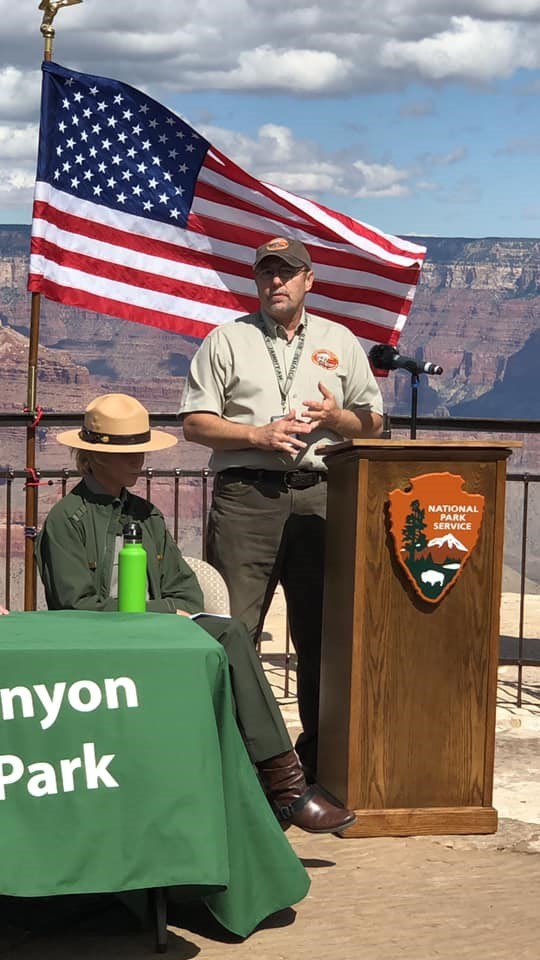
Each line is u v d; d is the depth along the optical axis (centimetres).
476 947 336
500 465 425
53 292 591
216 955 330
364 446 413
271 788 384
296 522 475
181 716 318
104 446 413
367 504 420
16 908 352
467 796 432
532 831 434
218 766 321
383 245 623
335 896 372
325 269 626
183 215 605
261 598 478
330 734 448
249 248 614
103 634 337
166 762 314
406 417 627
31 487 576
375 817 424
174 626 350
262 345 475
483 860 404
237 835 337
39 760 309
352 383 487
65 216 595
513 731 571
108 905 359
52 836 306
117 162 601
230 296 614
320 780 460
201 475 617
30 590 573
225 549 475
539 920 354
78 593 403
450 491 420
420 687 427
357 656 423
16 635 334
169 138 601
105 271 602
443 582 422
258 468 470
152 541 424
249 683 378
